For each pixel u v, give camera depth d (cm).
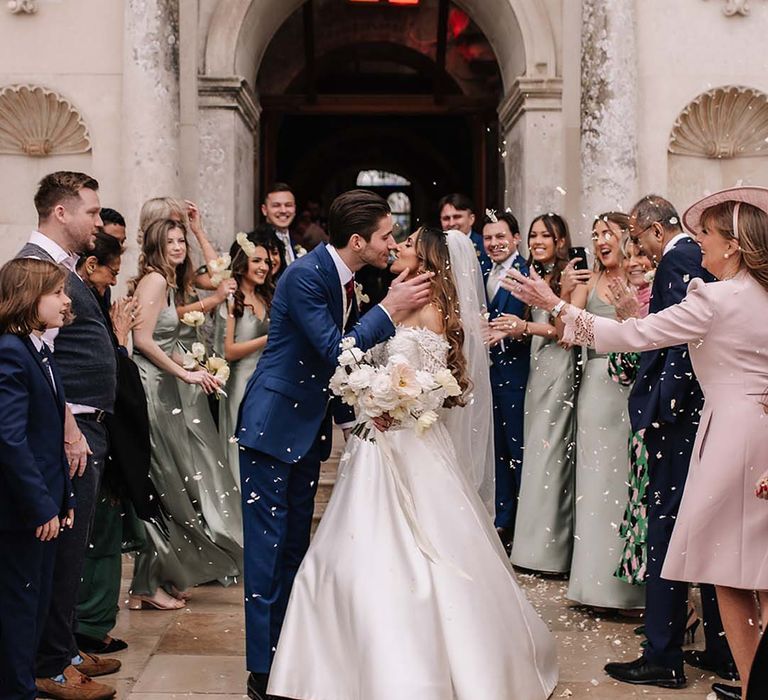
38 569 367
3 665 364
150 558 531
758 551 368
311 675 377
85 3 845
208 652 469
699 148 867
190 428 572
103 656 462
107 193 845
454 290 426
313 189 2155
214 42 879
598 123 830
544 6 884
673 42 852
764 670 322
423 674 358
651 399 430
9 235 862
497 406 658
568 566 600
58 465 375
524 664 384
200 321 544
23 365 360
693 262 423
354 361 379
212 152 882
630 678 430
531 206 890
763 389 369
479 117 1249
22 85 841
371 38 1302
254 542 405
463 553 388
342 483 412
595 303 547
